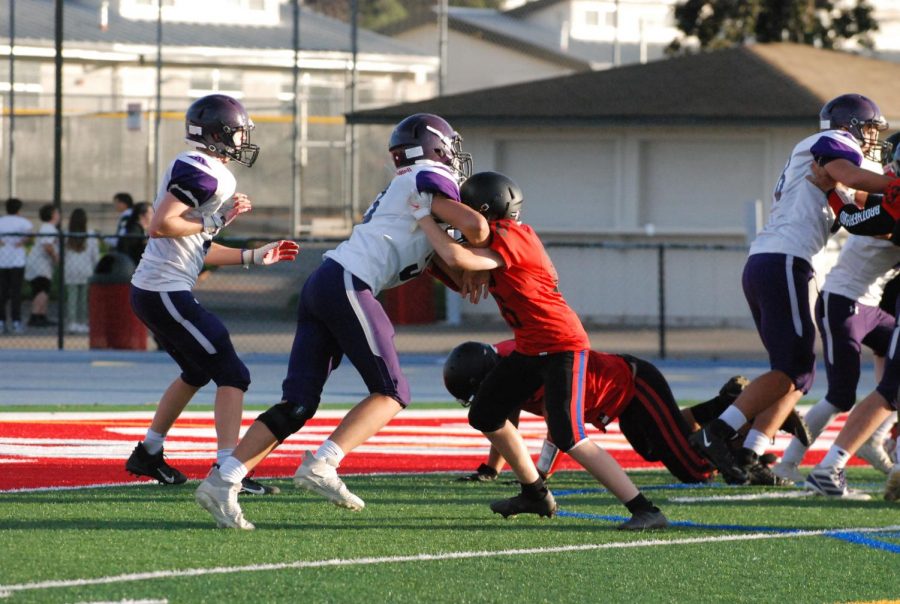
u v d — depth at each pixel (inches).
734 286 2652.6
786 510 919.0
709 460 993.5
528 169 2741.1
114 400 1596.9
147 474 973.8
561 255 2719.0
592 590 665.6
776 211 1026.7
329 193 4707.2
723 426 998.4
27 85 4419.3
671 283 2682.1
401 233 801.6
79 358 2065.7
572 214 2731.3
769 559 749.9
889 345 977.5
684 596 658.2
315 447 1236.5
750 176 2662.4
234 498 792.3
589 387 952.9
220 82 4569.4
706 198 2684.5
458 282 824.9
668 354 2215.8
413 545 765.3
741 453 1016.9
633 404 989.8
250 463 794.2
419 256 807.7
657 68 2893.7
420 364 2098.9
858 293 1021.8
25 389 1697.8
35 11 4493.1
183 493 941.8
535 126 2669.8
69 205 4439.0
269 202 4685.0
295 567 696.4
